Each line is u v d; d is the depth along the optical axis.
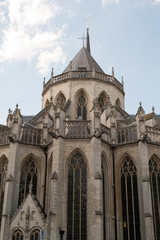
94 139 42.28
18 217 38.94
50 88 63.00
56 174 40.34
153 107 58.38
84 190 41.41
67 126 45.09
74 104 58.75
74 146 43.28
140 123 45.84
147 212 39.72
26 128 48.62
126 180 45.31
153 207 43.44
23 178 45.91
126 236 42.31
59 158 41.56
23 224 38.41
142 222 41.12
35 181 46.34
